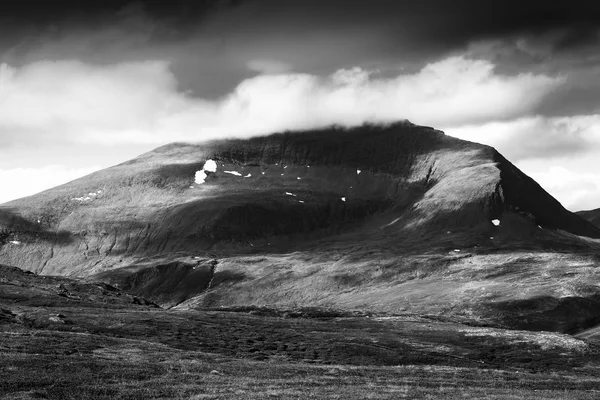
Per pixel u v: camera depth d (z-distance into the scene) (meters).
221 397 62.50
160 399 61.62
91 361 79.88
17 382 65.75
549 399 67.56
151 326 131.00
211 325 141.38
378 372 91.44
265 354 119.38
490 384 83.94
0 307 135.38
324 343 133.00
